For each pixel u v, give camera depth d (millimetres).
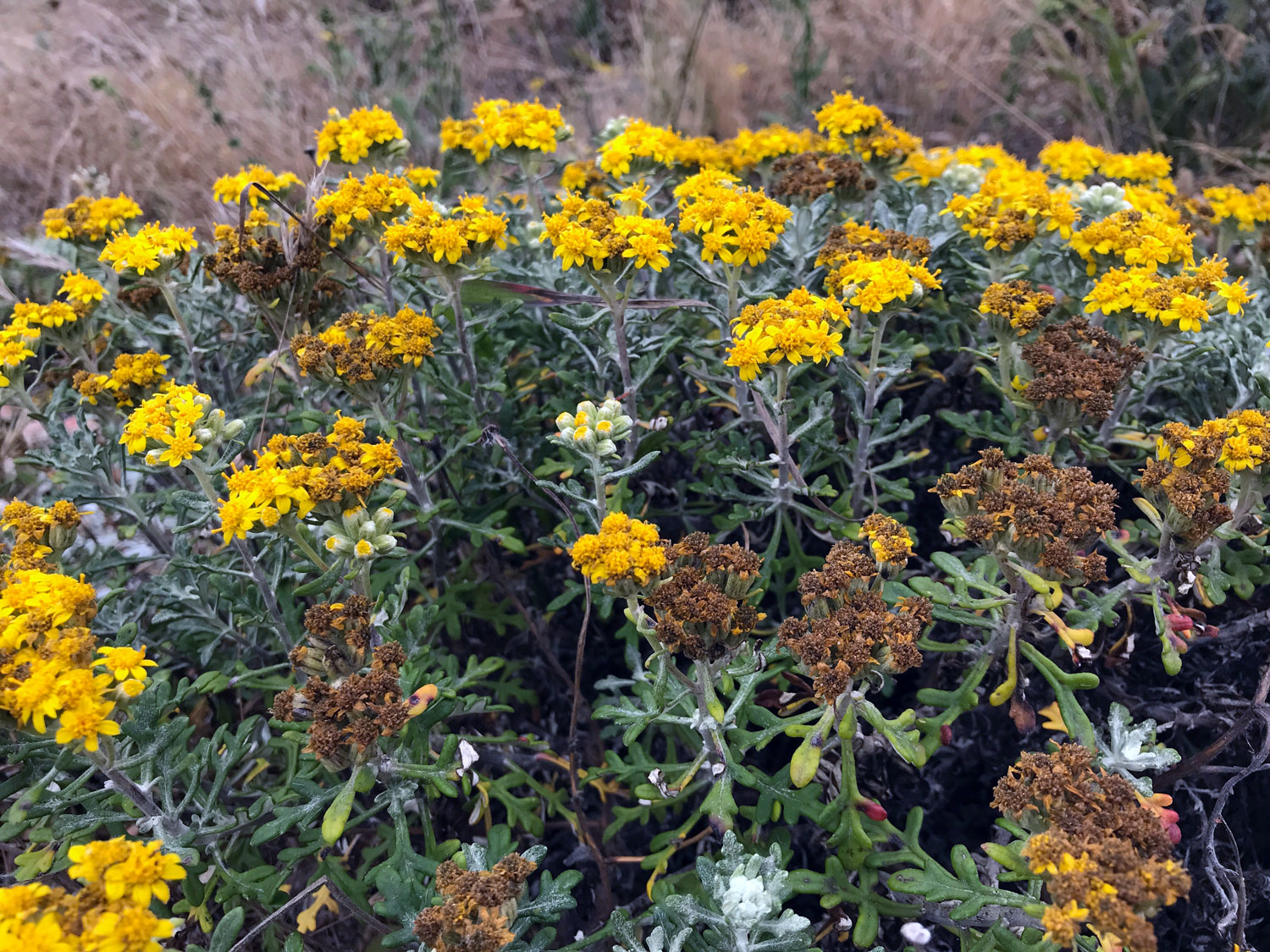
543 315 472
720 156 487
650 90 833
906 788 347
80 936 203
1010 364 384
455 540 427
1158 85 805
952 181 532
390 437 343
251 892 279
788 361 335
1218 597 309
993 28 912
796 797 293
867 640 261
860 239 391
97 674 263
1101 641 360
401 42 865
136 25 961
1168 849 224
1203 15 823
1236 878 312
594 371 437
